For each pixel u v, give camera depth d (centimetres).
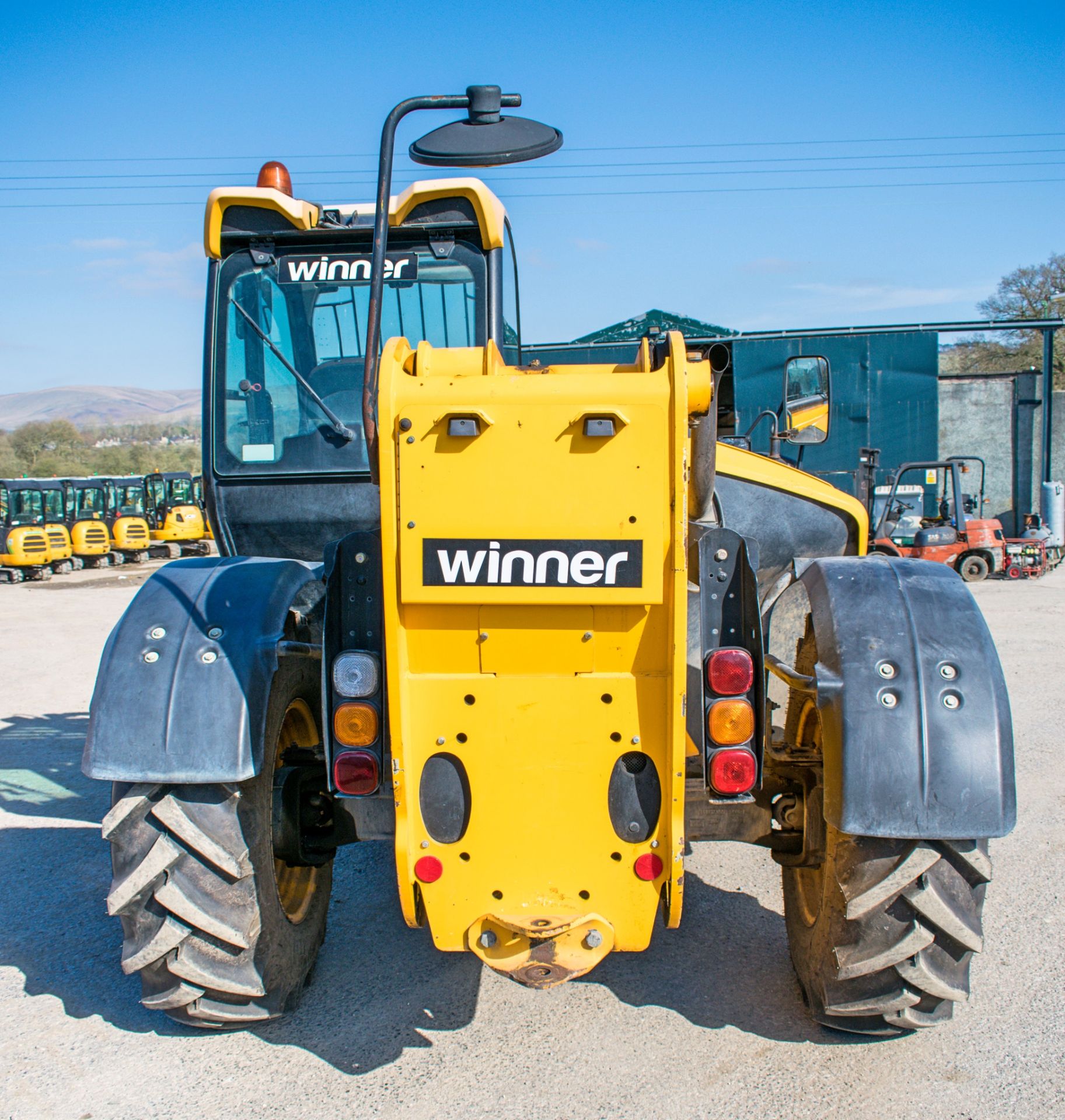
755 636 230
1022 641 916
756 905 371
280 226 368
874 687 233
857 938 243
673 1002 299
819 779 265
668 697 223
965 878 240
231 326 375
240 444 376
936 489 2025
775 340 2020
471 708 227
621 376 215
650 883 232
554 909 234
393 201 367
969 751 227
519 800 230
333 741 236
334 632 236
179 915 249
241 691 248
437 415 214
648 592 217
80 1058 273
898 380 2027
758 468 429
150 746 241
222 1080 263
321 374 377
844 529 430
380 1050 275
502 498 215
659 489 213
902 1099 249
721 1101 250
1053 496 1869
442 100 248
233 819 252
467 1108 249
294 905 303
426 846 233
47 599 1608
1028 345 3572
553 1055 271
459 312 371
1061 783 500
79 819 483
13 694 802
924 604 247
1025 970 314
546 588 217
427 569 219
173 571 280
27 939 348
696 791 256
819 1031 281
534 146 257
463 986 311
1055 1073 259
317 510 376
